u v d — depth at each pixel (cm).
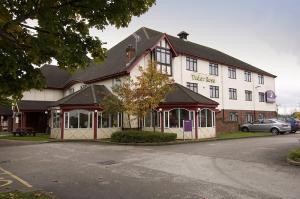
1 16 569
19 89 681
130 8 654
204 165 1254
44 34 622
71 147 2014
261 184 913
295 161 1263
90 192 848
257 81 4547
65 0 596
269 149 1733
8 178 1050
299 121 3597
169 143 2225
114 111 2495
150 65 2439
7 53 612
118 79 2975
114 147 1995
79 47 666
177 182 957
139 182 964
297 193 810
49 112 3562
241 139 2555
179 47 3550
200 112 2786
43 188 902
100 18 639
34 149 1916
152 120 2805
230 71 4062
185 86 3378
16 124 3753
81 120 2780
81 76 3750
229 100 3984
